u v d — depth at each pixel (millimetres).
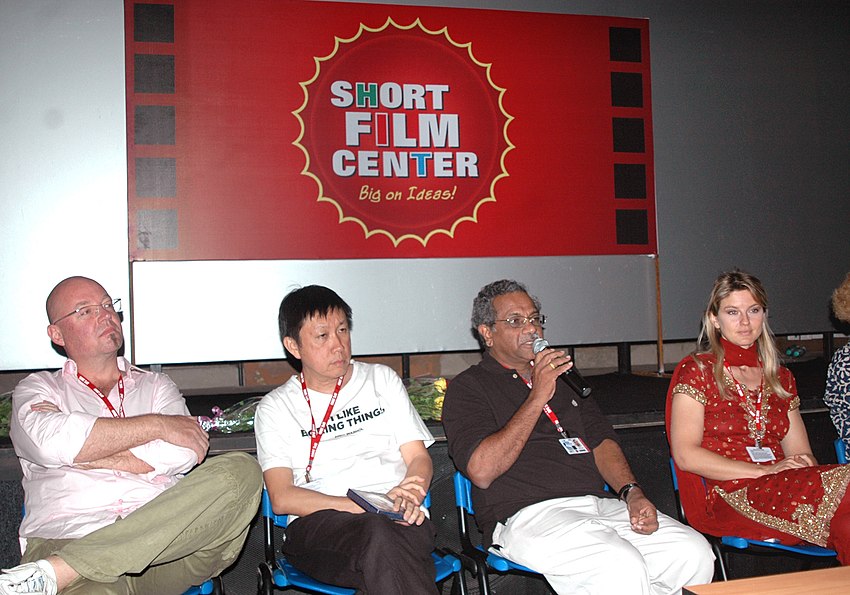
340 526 2215
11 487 2854
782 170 4711
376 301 4070
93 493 2307
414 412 2627
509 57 4254
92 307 2395
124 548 2049
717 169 4605
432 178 4137
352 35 4047
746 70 4660
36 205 3717
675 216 4527
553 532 2400
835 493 2426
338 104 4031
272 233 3953
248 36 3928
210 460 2316
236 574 2945
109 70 3795
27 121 3709
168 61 3846
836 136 4801
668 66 4531
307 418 2543
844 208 4805
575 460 2676
